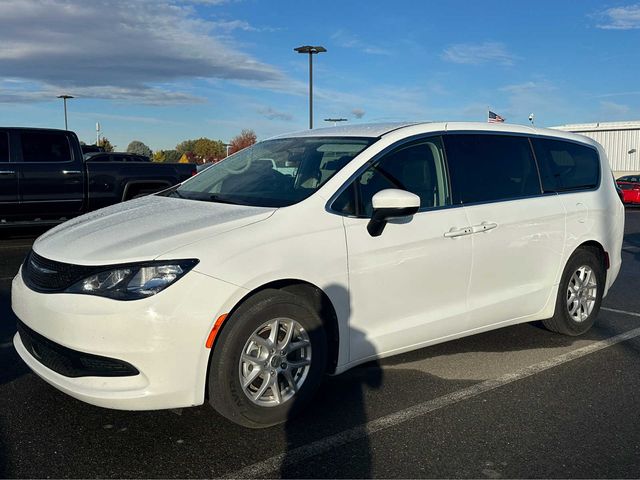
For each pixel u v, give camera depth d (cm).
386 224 402
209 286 328
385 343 410
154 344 318
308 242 368
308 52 2564
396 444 347
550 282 516
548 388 434
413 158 442
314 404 398
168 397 326
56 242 372
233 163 500
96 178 1073
